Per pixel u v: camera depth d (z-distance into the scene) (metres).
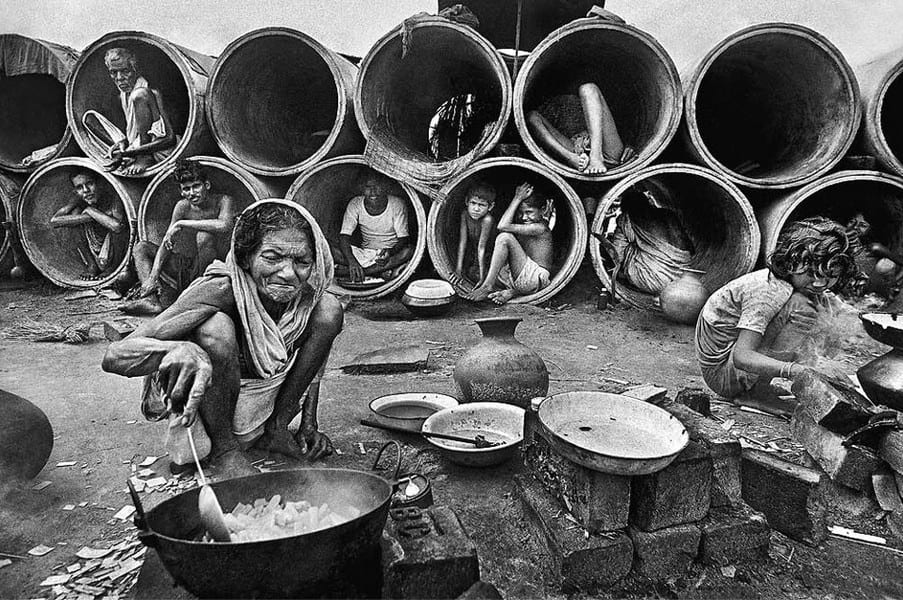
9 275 8.27
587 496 2.09
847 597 2.04
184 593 1.67
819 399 2.67
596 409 2.54
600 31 6.86
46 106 9.35
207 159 7.15
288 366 2.78
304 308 2.74
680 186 8.20
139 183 7.69
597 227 6.83
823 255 3.25
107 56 7.24
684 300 6.22
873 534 2.41
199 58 8.20
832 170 6.78
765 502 2.42
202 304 2.50
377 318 6.61
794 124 7.54
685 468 2.11
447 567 1.73
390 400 3.47
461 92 8.95
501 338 3.59
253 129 8.04
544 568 2.13
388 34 6.93
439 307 6.53
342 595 1.63
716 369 3.81
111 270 7.99
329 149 7.16
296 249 2.52
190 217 6.44
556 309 6.99
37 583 1.99
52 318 6.46
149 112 7.45
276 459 2.86
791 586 2.09
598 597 2.01
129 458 2.99
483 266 7.47
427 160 7.46
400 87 8.04
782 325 3.51
